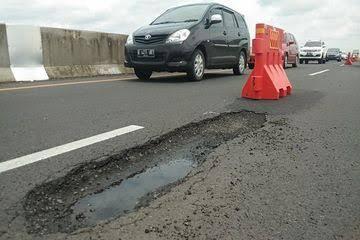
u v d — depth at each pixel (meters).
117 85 8.51
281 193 2.82
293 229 2.32
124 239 2.16
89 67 11.29
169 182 2.99
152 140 4.00
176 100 6.42
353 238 2.24
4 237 2.14
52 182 2.88
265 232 2.28
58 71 10.27
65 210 2.50
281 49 7.73
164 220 2.39
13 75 9.20
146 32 9.38
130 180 3.02
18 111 5.32
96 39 11.51
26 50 9.57
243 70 12.20
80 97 6.62
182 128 4.54
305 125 4.87
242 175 3.15
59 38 10.36
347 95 7.52
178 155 3.64
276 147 3.93
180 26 9.30
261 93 6.72
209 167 3.32
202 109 5.65
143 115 5.15
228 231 2.28
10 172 3.02
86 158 3.38
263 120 5.13
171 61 9.09
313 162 3.49
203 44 9.63
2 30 9.12
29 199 2.60
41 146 3.69
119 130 4.33
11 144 3.74
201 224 2.35
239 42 11.64
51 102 6.07
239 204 2.63
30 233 2.19
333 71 15.85
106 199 2.67
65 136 4.04
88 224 2.32
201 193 2.79
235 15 11.83
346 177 3.14
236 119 5.15
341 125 4.89
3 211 2.42
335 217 2.47
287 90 7.50
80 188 2.84
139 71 10.00
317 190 2.88
